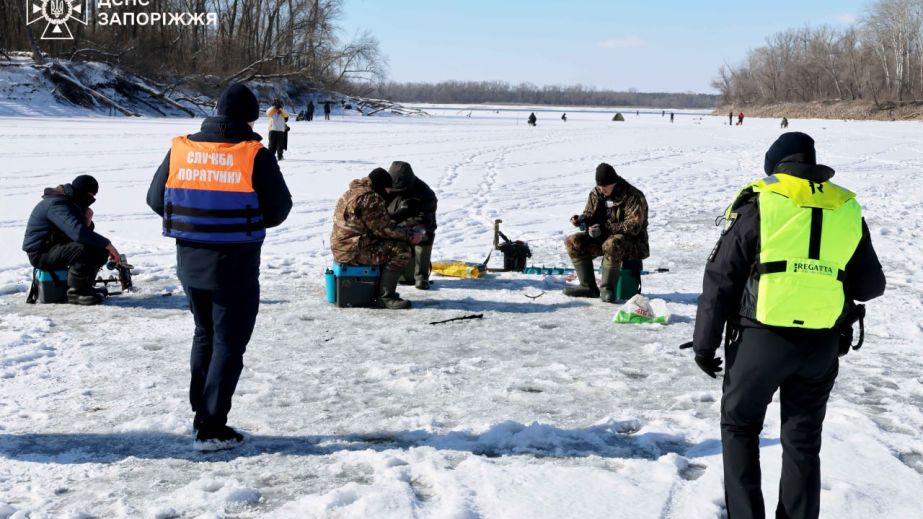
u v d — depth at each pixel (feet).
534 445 15.15
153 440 15.24
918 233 42.52
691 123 277.44
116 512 12.34
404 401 17.58
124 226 40.37
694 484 13.38
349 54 262.26
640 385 18.83
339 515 12.32
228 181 14.26
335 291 26.23
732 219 10.96
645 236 27.55
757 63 475.31
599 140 121.49
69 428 15.75
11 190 51.08
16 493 12.97
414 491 13.16
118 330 22.93
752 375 10.83
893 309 26.27
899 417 16.72
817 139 141.08
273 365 20.06
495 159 83.71
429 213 28.89
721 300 10.85
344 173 66.13
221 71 233.35
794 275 10.51
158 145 86.12
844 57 390.21
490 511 12.45
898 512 12.67
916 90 349.61
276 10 253.65
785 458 11.10
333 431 15.81
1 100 168.86
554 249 37.52
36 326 23.07
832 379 11.07
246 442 15.23
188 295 14.90
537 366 20.26
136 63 206.08
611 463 14.40
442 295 28.22
